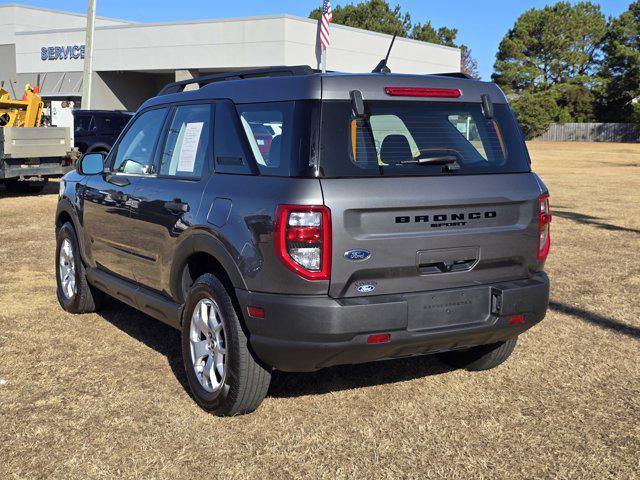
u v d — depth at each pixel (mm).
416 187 3979
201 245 4309
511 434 4148
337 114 3936
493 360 5047
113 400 4566
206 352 4422
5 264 8633
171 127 5070
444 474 3676
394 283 3959
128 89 44219
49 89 44312
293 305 3777
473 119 4402
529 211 4379
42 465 3719
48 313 6551
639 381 4996
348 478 3625
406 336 3947
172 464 3748
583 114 73188
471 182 4172
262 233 3869
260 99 4254
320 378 5008
